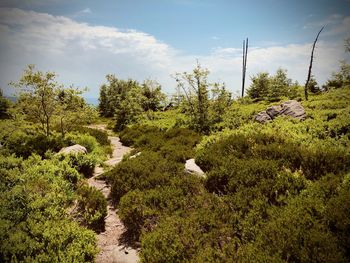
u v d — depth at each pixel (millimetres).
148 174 9508
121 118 32031
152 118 30469
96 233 7035
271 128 13250
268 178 7430
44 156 12281
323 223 5035
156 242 5543
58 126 19109
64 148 13242
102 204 7977
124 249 6242
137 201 7461
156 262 5109
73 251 5777
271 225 5238
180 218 6371
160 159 11305
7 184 8422
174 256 5156
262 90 40875
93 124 40250
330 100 21281
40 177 8984
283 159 8383
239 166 8312
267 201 6672
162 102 38125
